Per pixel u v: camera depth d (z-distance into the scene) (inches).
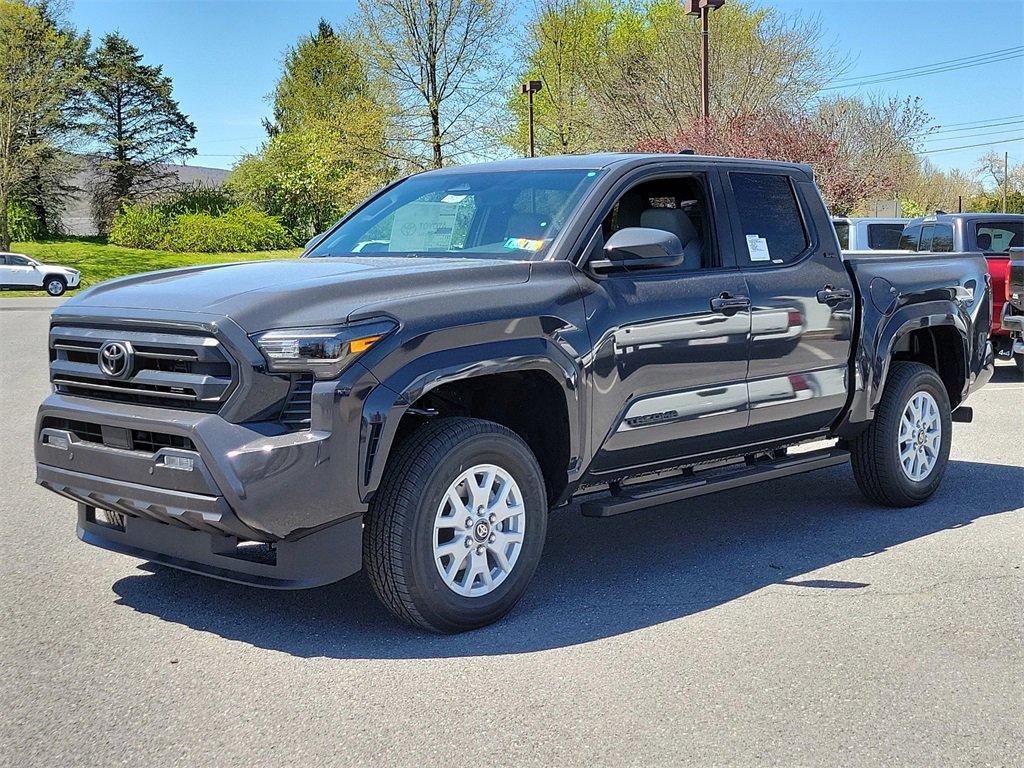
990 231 563.2
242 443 155.8
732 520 253.0
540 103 1729.8
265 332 158.6
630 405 195.9
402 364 163.5
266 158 2512.3
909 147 1441.9
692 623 179.6
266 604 189.6
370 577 169.0
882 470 255.3
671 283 203.9
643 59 1432.1
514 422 197.5
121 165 2659.9
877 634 174.2
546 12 1702.8
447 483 168.9
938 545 229.1
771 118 1020.5
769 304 220.4
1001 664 161.2
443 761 129.6
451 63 1673.2
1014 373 542.0
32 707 145.3
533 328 179.3
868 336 244.4
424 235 213.2
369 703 146.5
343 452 157.9
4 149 2014.0
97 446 170.6
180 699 147.9
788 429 230.4
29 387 509.0
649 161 210.8
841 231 675.4
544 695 149.1
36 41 2054.6
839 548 227.3
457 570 172.1
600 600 192.5
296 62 3385.8
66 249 2261.3
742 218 223.9
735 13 1398.9
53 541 232.8
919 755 131.5
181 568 174.1
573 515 258.8
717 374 211.2
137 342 166.4
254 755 131.2
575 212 196.9
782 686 152.5
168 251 2316.7
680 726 139.3
